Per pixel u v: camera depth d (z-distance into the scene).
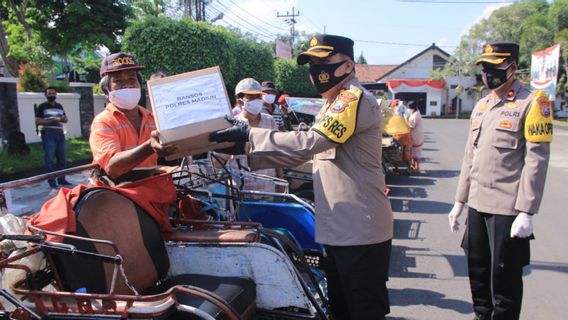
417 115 10.92
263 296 2.63
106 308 2.15
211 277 2.68
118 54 2.80
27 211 6.26
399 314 3.82
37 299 2.19
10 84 9.40
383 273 2.58
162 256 2.74
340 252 2.51
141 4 14.11
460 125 31.17
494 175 3.03
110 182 2.94
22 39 13.38
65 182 8.21
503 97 3.08
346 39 2.54
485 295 3.28
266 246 2.57
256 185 4.50
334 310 2.82
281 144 2.33
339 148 2.48
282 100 8.64
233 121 2.37
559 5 37.16
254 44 16.64
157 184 2.88
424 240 5.82
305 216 3.50
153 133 2.32
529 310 3.88
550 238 5.86
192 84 2.33
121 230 2.55
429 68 48.28
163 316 2.10
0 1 13.18
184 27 10.16
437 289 4.32
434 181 10.16
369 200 2.48
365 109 2.39
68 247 2.12
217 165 3.85
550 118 2.86
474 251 3.24
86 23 11.28
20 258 2.17
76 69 16.08
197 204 3.40
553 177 10.58
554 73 23.41
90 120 14.06
